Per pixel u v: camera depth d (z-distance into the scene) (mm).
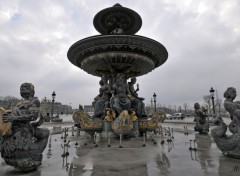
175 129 18562
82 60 13992
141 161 6301
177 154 7348
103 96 14078
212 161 6285
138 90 14977
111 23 15508
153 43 12438
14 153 5086
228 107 6922
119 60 13031
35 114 5500
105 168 5551
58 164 6008
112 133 11773
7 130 5023
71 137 12859
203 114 14492
